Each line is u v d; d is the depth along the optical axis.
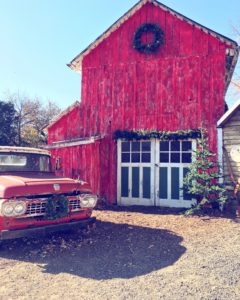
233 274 4.77
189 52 11.95
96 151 12.64
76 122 13.43
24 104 37.72
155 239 6.93
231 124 10.68
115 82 12.92
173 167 11.66
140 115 12.34
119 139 12.45
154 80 12.30
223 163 10.73
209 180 10.09
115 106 12.78
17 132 30.44
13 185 6.04
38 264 5.41
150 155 12.03
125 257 5.72
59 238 7.08
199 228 7.96
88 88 13.38
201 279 4.60
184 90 11.83
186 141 11.58
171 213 10.27
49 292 4.27
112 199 12.37
